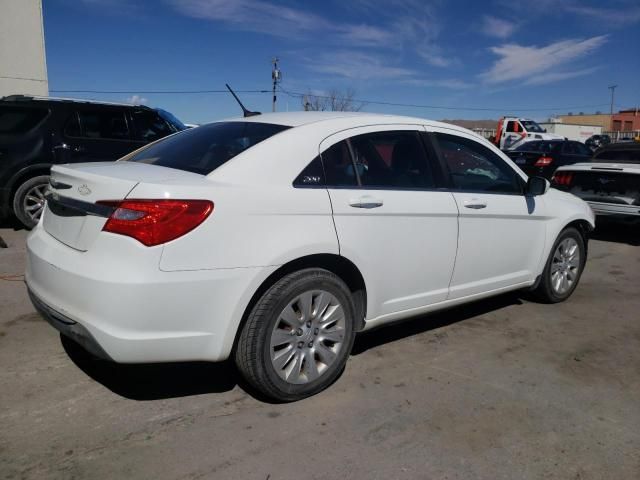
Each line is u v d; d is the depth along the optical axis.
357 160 3.41
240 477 2.47
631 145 8.62
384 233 3.41
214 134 3.53
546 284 4.95
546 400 3.30
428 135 3.90
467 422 3.01
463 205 3.90
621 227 9.27
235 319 2.82
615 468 2.66
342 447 2.73
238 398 3.17
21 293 4.71
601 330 4.52
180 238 2.62
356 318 3.49
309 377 3.16
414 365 3.71
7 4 13.38
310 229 3.03
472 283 4.16
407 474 2.55
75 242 2.84
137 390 3.20
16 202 6.91
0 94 13.59
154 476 2.45
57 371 3.37
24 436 2.71
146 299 2.57
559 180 8.52
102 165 3.22
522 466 2.65
